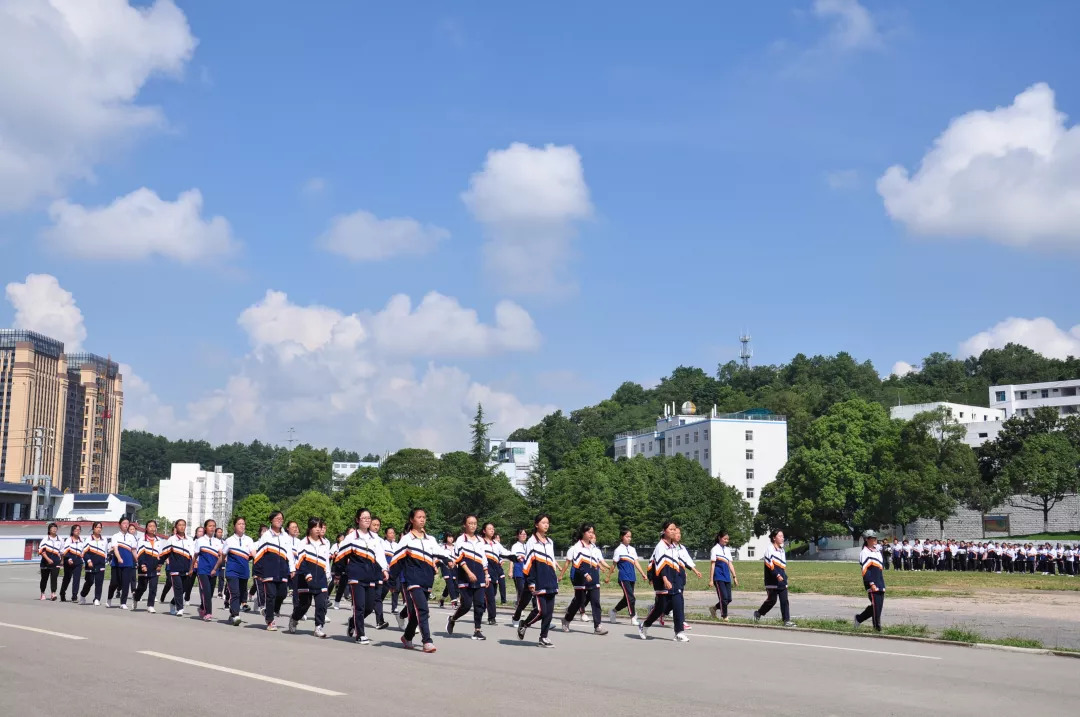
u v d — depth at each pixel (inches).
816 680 467.2
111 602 1032.8
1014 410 6166.3
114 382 7598.4
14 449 6186.0
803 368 7785.4
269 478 6924.2
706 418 4803.2
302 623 797.2
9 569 2240.4
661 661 540.4
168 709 370.0
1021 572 2154.3
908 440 3324.3
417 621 591.5
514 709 376.8
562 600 1051.9
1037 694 430.9
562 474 3602.4
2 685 427.2
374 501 3772.1
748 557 4286.4
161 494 6525.6
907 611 965.2
